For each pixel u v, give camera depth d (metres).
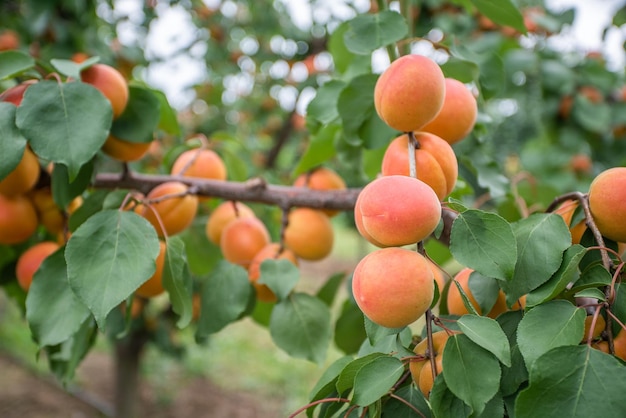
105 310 0.47
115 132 0.59
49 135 0.51
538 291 0.43
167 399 2.09
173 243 0.54
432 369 0.40
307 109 0.63
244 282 0.60
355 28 0.55
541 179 1.20
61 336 0.51
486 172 0.71
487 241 0.42
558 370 0.37
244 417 2.02
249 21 1.87
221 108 2.07
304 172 0.72
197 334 0.60
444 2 1.24
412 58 0.47
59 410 1.91
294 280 0.59
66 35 1.17
